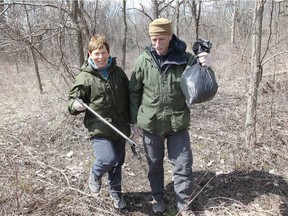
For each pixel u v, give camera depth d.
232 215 3.13
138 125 2.93
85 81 2.85
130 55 15.57
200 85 2.56
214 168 3.89
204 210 3.21
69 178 3.70
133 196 3.50
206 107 6.03
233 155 4.06
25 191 3.31
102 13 7.46
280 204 3.25
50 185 3.43
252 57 3.98
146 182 3.73
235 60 9.27
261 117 4.92
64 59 5.79
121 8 8.59
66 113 5.25
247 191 3.47
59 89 6.30
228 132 4.81
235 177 3.68
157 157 3.02
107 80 2.86
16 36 5.24
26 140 4.71
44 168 3.92
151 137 2.94
